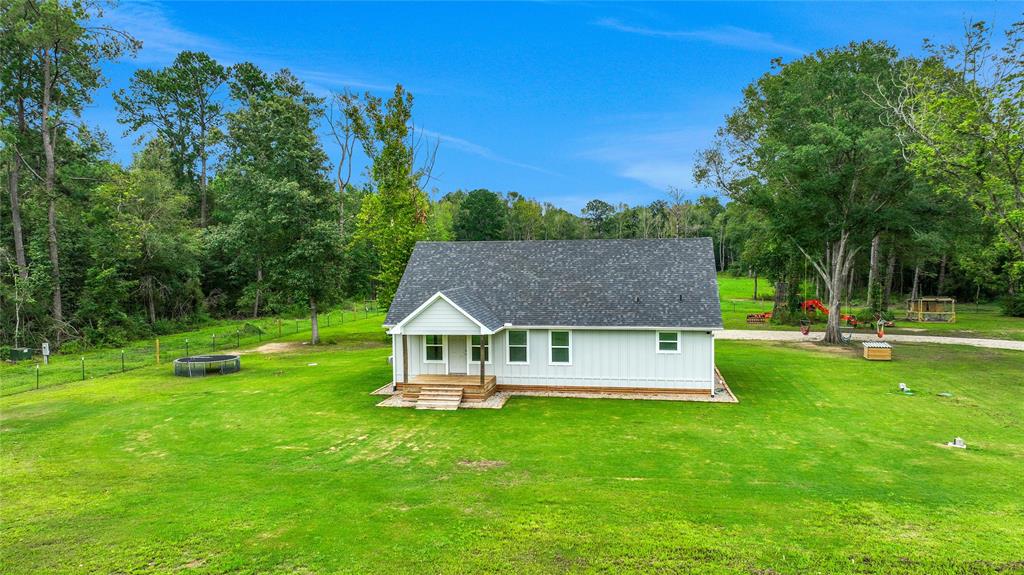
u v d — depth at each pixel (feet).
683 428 56.18
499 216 344.08
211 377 86.38
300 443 52.70
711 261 78.95
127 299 146.61
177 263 161.17
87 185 140.05
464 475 43.65
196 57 202.69
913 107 83.61
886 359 92.63
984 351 100.89
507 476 43.29
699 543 31.53
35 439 54.80
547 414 62.59
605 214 446.60
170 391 76.38
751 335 128.36
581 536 32.58
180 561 30.37
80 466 46.85
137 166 168.66
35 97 124.26
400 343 76.13
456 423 59.16
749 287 279.49
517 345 74.59
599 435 54.24
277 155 132.16
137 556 31.01
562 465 45.70
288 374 87.97
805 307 159.43
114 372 92.27
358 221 148.66
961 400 65.87
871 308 147.74
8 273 116.06
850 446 49.80
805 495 38.65
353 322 171.53
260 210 122.21
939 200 103.04
